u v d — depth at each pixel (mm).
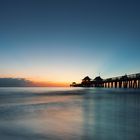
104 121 14055
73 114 17469
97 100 33906
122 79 81062
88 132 10898
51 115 16875
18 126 12211
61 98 40188
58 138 9750
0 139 9445
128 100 33281
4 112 19016
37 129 11422
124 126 12398
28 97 43844
